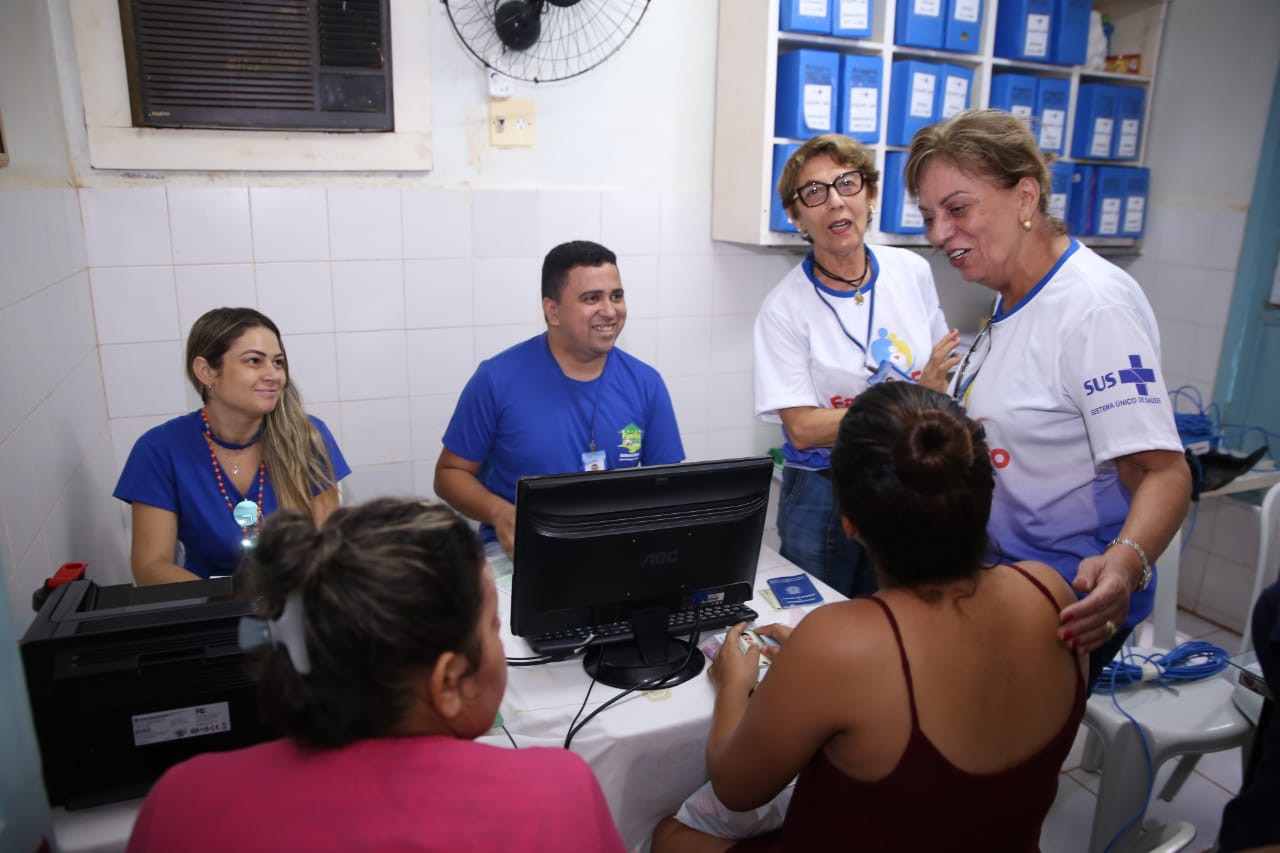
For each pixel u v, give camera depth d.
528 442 2.00
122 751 1.10
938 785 0.95
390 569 0.71
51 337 1.81
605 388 2.04
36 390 1.65
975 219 1.40
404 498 0.81
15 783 0.89
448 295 2.64
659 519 1.36
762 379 2.13
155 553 1.74
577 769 0.82
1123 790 1.82
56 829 1.08
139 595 1.23
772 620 1.58
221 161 2.32
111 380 2.36
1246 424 3.04
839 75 2.58
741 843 1.27
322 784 0.73
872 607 1.00
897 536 0.98
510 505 1.85
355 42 2.33
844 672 0.96
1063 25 2.78
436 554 0.74
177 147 2.27
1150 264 3.32
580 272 1.87
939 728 0.95
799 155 1.97
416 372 2.67
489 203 2.62
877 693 0.95
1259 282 2.95
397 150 2.47
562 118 2.65
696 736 1.31
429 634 0.72
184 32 2.19
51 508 1.70
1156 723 1.81
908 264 2.17
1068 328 1.39
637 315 2.89
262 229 2.41
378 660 0.71
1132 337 1.34
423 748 0.75
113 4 2.14
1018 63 2.83
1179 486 1.31
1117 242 3.22
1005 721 0.97
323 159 2.41
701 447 3.12
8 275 1.51
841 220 1.93
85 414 2.10
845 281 2.07
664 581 1.41
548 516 1.29
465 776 0.75
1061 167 2.93
